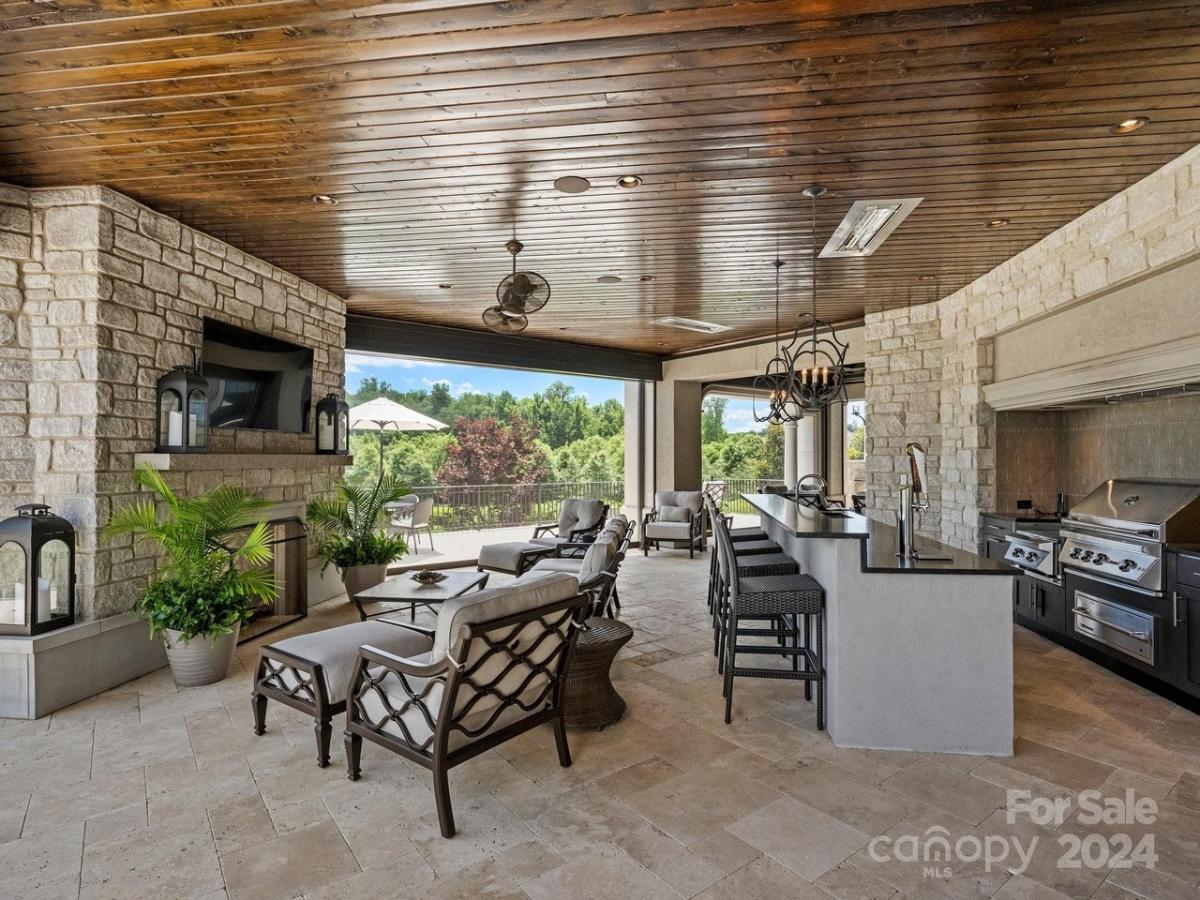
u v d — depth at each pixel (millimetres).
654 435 9500
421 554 8773
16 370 3504
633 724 3061
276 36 2264
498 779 2535
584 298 6121
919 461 3119
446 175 3455
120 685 3551
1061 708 3219
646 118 2850
